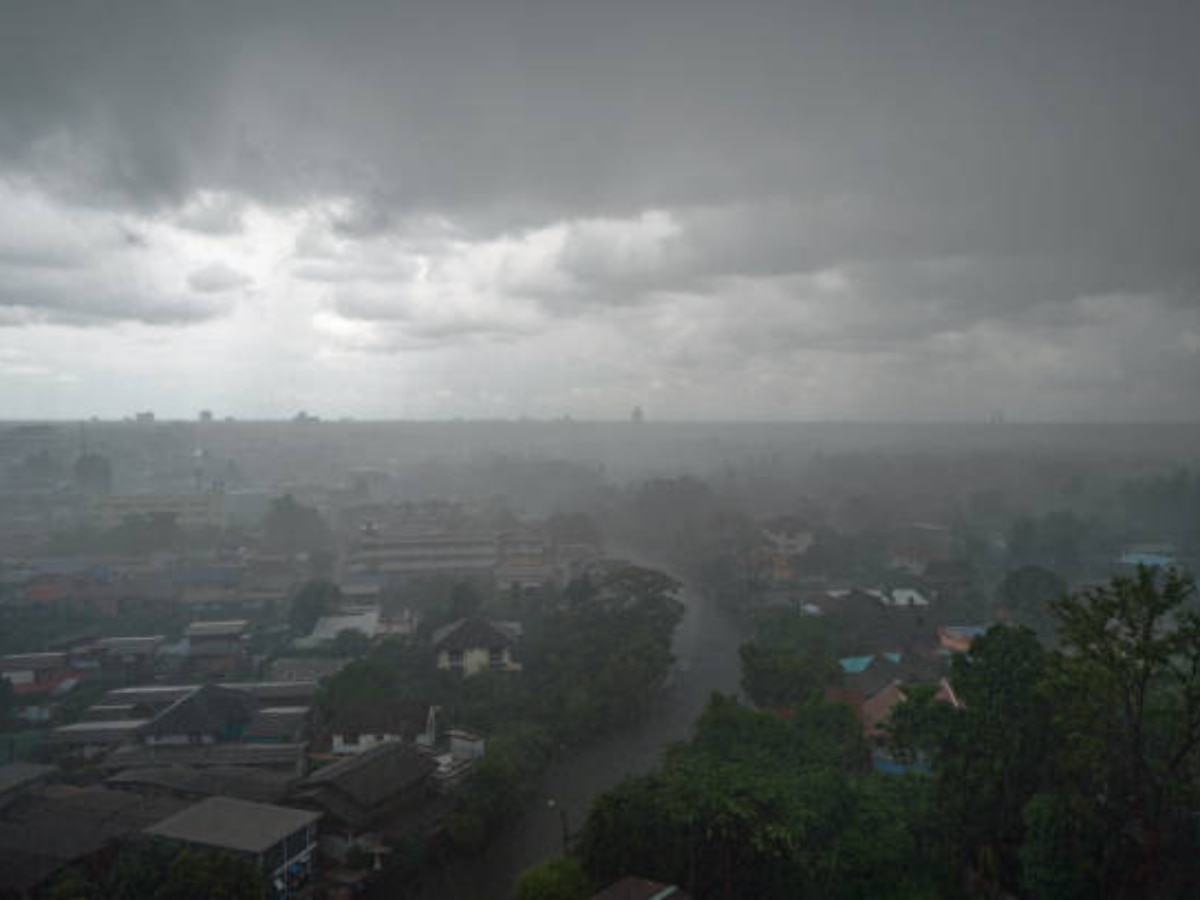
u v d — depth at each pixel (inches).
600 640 2309.3
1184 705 1029.8
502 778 1568.7
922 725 1230.9
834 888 1162.0
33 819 1325.0
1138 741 986.1
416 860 1374.3
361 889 1316.4
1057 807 1023.0
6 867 1193.4
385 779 1454.2
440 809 1492.4
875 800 1280.8
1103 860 1006.4
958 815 1170.6
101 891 1112.8
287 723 1823.3
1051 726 1112.2
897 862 1179.9
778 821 1160.2
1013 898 1103.0
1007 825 1138.7
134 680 2240.4
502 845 1505.9
